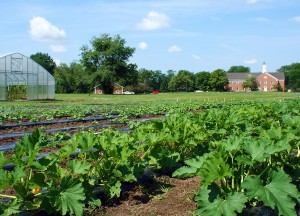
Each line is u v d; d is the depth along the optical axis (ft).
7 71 116.78
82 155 16.88
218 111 32.71
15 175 13.32
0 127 40.63
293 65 499.51
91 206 14.98
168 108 62.49
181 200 16.15
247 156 14.94
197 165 15.51
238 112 33.88
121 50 267.18
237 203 13.37
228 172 14.12
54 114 53.01
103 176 16.53
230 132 25.04
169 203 15.83
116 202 15.85
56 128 41.98
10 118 47.75
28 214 14.02
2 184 12.78
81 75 284.82
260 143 15.28
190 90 417.49
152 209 15.19
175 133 20.86
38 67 126.82
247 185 13.74
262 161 15.42
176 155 20.38
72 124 45.44
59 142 29.19
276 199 13.41
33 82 125.39
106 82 272.10
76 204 13.43
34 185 13.83
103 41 271.08
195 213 13.83
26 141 14.99
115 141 18.04
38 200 13.89
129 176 16.43
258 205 15.12
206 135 22.52
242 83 412.98
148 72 460.96
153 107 65.00
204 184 13.73
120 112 55.36
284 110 34.40
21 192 13.82
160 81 470.80
